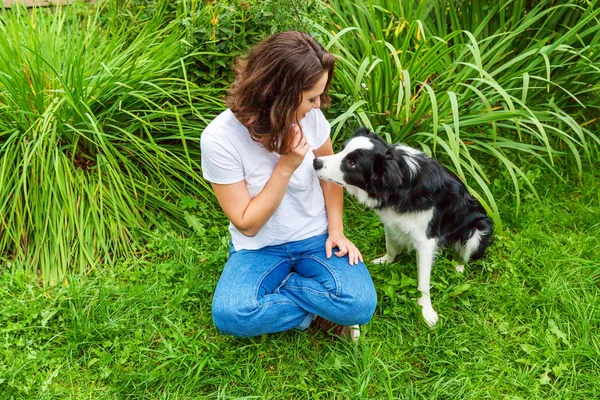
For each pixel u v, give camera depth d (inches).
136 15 141.4
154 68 121.6
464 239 106.7
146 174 124.7
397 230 101.3
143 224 117.3
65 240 109.7
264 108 72.4
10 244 111.0
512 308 101.9
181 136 109.1
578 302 101.3
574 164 140.3
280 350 93.1
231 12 116.6
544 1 143.6
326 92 80.0
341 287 84.8
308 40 71.3
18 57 120.0
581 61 137.1
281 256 90.2
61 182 109.7
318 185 91.1
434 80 134.6
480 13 153.1
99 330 94.5
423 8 144.3
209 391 87.7
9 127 115.8
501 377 88.9
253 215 80.1
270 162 81.7
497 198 130.8
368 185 92.5
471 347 95.1
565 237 119.4
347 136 125.7
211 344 91.7
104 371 87.9
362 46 142.5
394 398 85.5
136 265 109.8
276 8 117.5
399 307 99.4
